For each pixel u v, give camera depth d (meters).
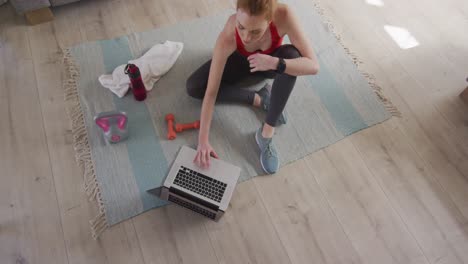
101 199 1.33
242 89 1.55
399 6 1.99
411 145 1.55
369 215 1.37
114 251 1.24
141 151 1.45
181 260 1.24
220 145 1.48
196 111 1.56
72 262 1.22
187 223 1.31
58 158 1.42
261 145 1.44
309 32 1.86
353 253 1.29
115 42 1.73
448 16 1.98
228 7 1.91
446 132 1.59
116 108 1.54
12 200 1.31
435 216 1.38
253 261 1.26
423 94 1.70
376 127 1.59
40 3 1.66
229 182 1.23
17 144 1.44
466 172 1.49
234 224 1.32
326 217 1.36
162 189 1.21
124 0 1.89
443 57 1.83
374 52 1.82
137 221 1.30
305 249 1.29
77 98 1.56
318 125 1.57
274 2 0.94
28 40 1.71
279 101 1.29
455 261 1.29
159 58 1.65
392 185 1.44
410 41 1.87
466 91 1.66
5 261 1.20
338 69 1.74
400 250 1.31
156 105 1.56
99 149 1.44
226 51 1.19
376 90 1.69
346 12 1.96
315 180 1.43
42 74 1.62
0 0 1.72
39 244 1.24
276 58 1.09
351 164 1.48
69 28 1.77
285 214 1.35
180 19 1.84
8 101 1.53
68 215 1.30
